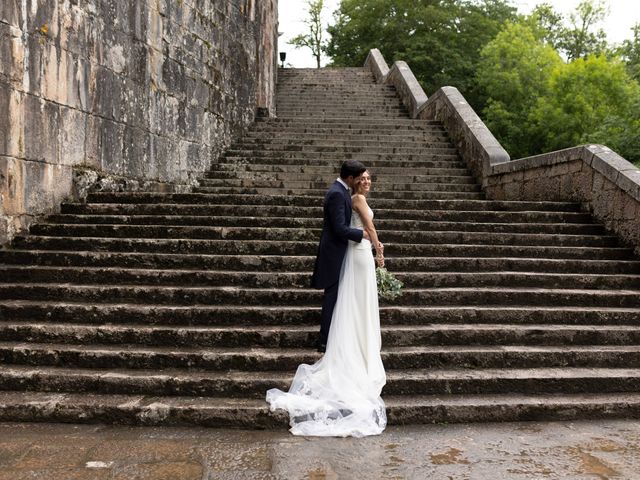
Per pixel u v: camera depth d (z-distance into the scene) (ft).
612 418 14.76
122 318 17.51
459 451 12.49
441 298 19.43
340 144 41.22
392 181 35.40
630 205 23.52
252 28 44.86
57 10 23.56
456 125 40.45
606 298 19.83
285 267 20.44
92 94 25.99
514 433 13.65
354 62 108.06
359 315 14.87
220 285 19.52
